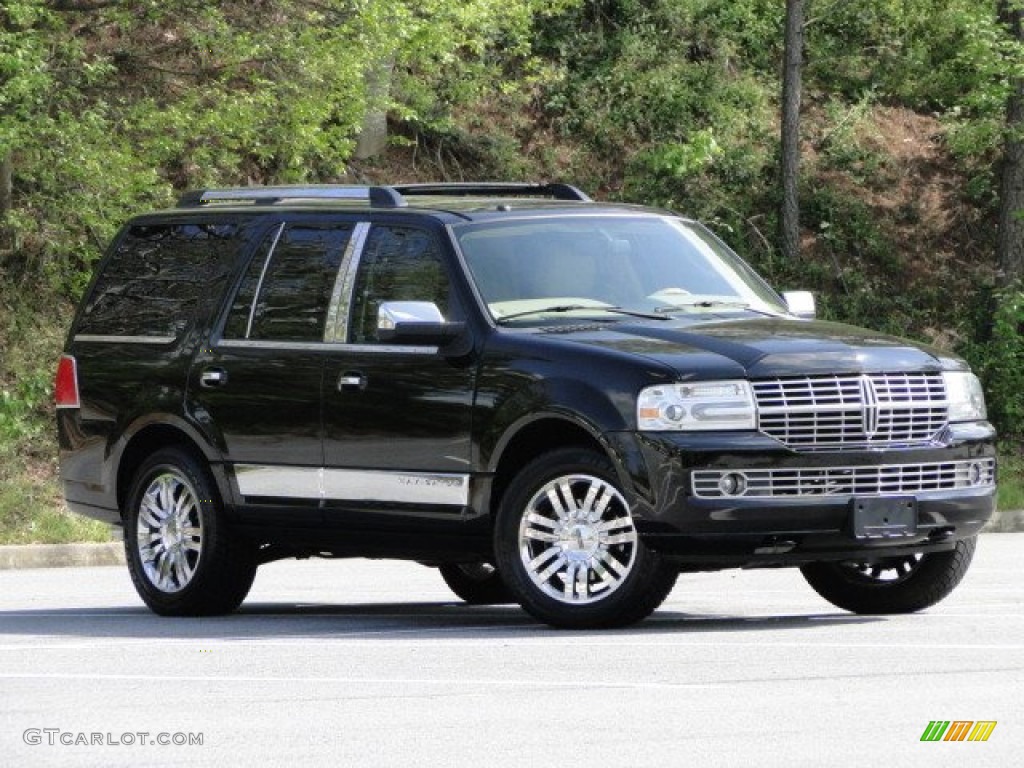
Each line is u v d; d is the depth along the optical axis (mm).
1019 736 17047
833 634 25297
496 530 27141
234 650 24656
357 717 18594
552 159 78500
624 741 16922
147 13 56562
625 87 81375
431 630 27453
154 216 32969
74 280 61125
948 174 83688
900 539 26672
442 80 74875
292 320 30016
